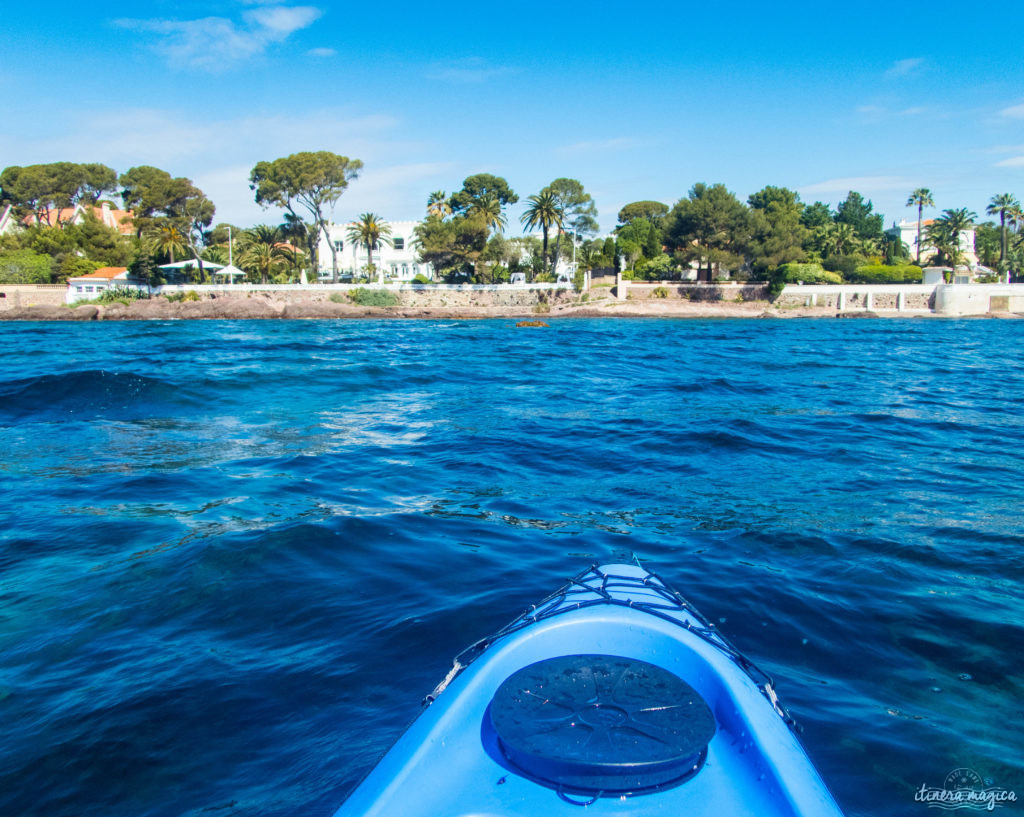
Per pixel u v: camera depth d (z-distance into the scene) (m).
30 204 73.38
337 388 16.89
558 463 9.69
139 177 78.12
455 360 24.81
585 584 3.97
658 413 13.88
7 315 54.59
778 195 86.31
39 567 5.82
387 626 4.79
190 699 3.96
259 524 6.81
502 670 3.06
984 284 64.38
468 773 2.46
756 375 21.44
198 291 60.81
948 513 7.42
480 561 5.98
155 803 3.19
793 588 5.43
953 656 4.46
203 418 12.80
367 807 2.33
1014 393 17.61
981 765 3.40
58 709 3.87
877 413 14.11
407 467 9.37
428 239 67.69
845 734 3.63
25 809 3.16
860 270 72.38
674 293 65.88
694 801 2.31
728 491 8.33
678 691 2.73
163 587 5.41
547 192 68.06
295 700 3.95
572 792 2.35
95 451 10.10
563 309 62.28
